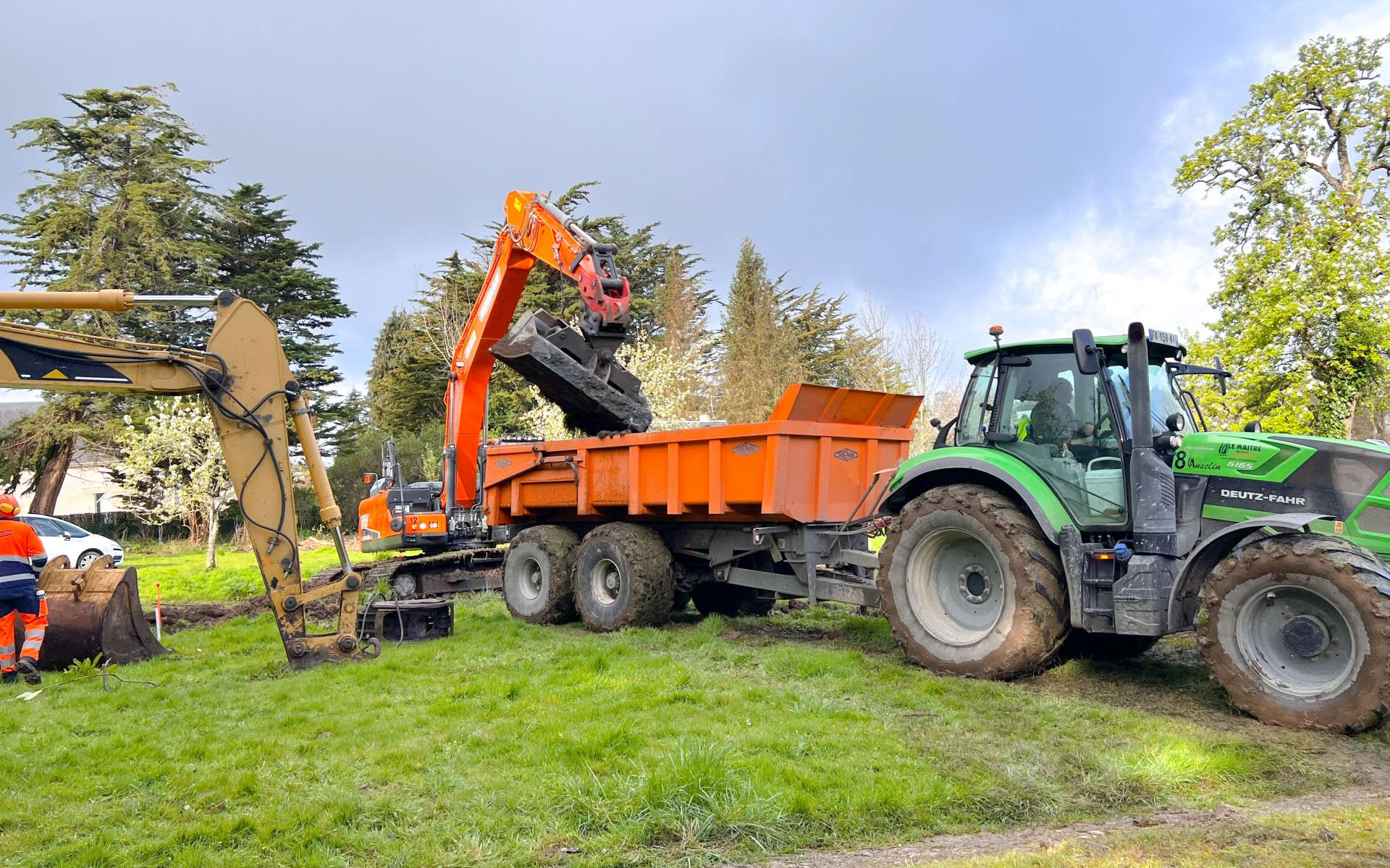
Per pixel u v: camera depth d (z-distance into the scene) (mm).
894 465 9008
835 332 39812
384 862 3689
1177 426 6180
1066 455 6656
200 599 14094
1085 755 4883
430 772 4711
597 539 9375
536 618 9953
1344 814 4035
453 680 6969
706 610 10312
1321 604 5328
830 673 6844
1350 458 5773
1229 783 4570
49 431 30219
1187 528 6176
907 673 6781
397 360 36188
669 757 4520
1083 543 6488
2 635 7230
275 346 7816
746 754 4871
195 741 5406
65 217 30609
